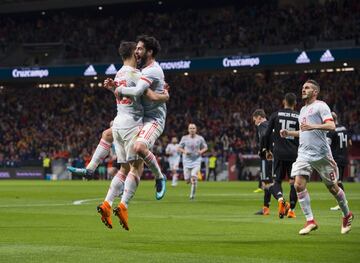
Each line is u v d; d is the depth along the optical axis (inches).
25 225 733.9
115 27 3836.1
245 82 3442.4
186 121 3376.0
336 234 652.7
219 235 636.1
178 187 2106.3
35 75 3560.5
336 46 2982.3
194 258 474.9
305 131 678.5
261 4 3757.4
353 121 2950.3
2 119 3754.9
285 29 3270.2
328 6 3257.9
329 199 1334.9
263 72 3420.3
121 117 612.7
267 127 928.9
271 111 3233.3
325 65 3154.5
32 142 3540.8
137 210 1015.0
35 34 3932.1
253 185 2250.2
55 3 3865.7
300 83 3297.2
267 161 924.0
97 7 3956.7
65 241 580.4
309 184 2298.2
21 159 3452.3
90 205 1133.7
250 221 805.2
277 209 1042.7
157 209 1037.8
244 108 3297.2
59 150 3435.0
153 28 3732.8
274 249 529.3
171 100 3538.4
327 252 512.4
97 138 3454.7
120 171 619.2
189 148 1451.8
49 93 3855.8
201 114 3393.2
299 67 3230.8
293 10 3383.4
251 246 547.8
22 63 3855.8
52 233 649.0
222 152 3038.9
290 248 536.1
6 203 1195.9
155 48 611.2
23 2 3939.5
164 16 3799.2
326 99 3134.8
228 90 3449.8
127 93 597.3
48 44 3838.6
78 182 2662.4
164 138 3196.4
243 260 466.9
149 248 531.8
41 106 3784.5
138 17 3863.2
